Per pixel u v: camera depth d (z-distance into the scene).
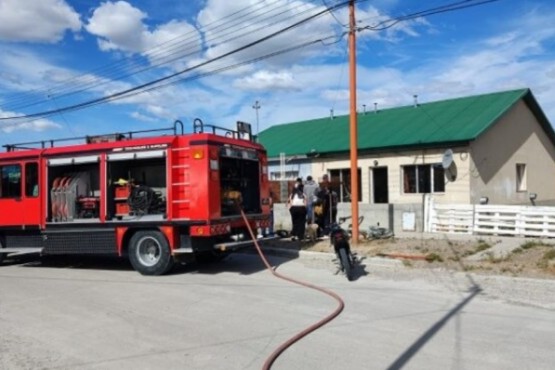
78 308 8.41
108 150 12.00
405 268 11.43
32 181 13.00
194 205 11.14
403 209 18.22
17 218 13.12
